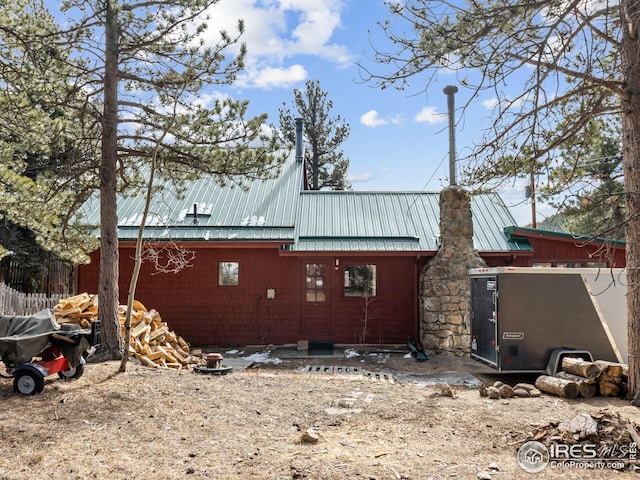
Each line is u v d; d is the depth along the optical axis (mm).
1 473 3973
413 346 12758
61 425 5203
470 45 6156
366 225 14695
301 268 13875
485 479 3980
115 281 9109
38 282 15523
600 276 8812
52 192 9992
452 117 12758
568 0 5773
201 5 9172
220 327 13734
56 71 9047
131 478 3928
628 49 6520
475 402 6758
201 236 13406
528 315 8625
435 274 12586
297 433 5242
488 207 15695
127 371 7934
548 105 6129
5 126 9086
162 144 9789
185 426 5332
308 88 29281
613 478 4055
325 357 12195
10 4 8898
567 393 7098
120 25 8930
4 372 7277
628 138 6629
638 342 6770
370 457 4457
